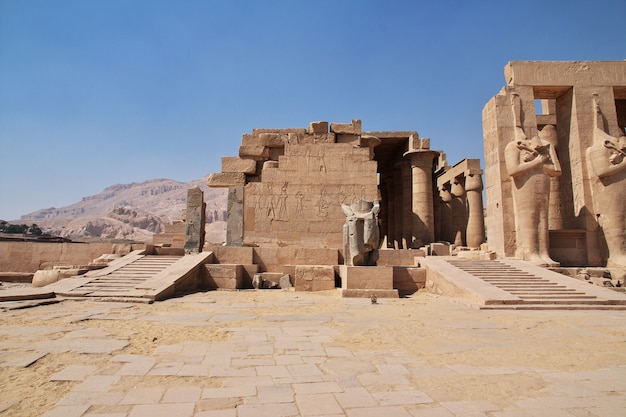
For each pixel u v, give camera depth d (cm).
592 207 1919
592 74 2014
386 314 1135
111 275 1608
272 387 529
